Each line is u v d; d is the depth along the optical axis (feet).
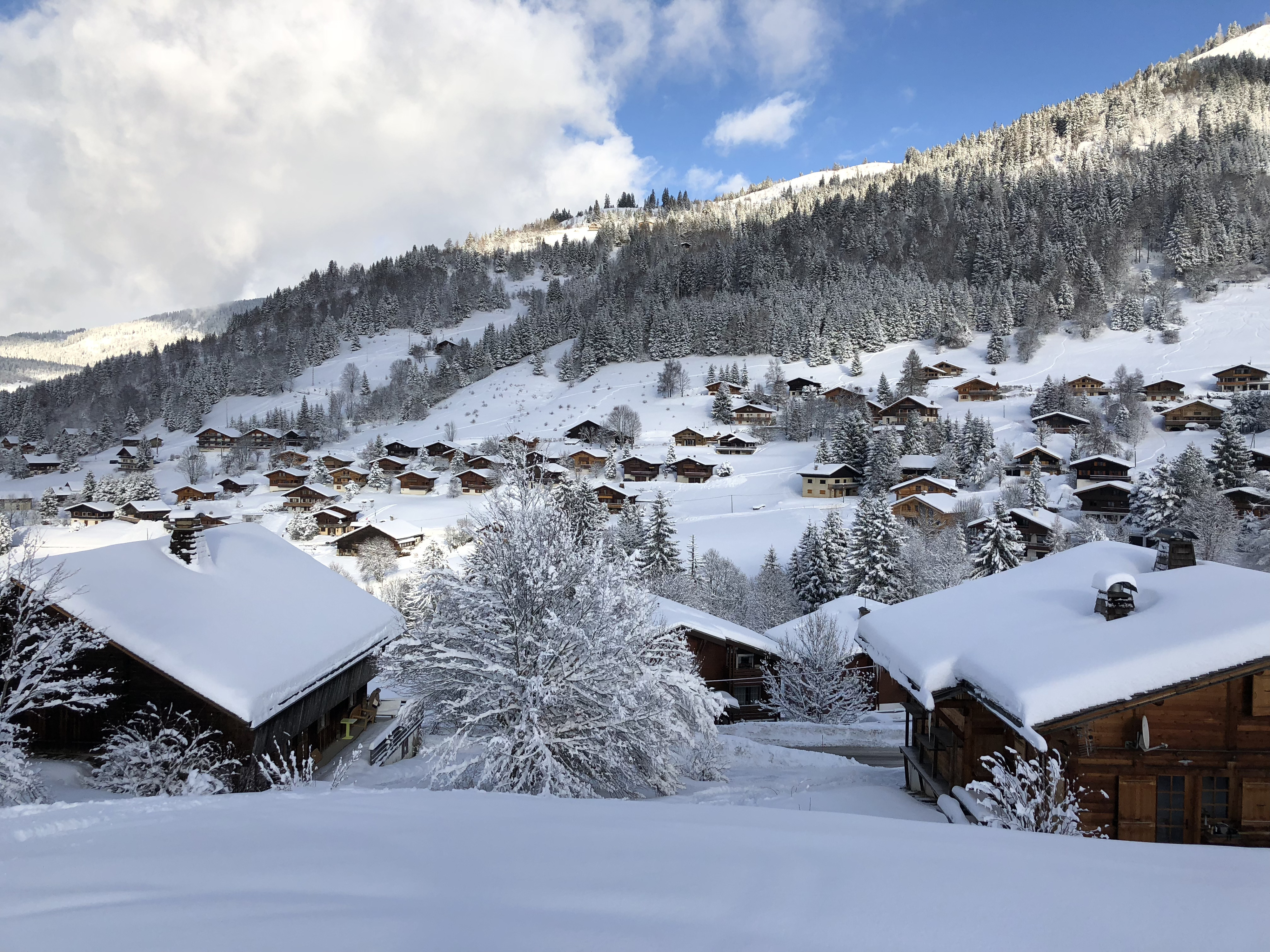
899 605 56.90
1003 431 339.77
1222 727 37.58
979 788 34.45
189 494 349.20
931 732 52.60
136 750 46.62
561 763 47.52
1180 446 289.74
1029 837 19.86
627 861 16.62
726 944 12.10
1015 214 621.72
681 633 59.36
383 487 352.28
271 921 12.80
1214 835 37.19
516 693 48.60
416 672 53.36
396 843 18.04
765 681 117.08
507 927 12.72
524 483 54.80
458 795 26.73
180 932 12.29
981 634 44.83
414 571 222.07
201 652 49.29
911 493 257.55
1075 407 337.31
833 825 21.09
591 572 52.80
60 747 52.16
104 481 352.28
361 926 12.60
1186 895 14.56
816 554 173.58
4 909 13.62
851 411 343.67
